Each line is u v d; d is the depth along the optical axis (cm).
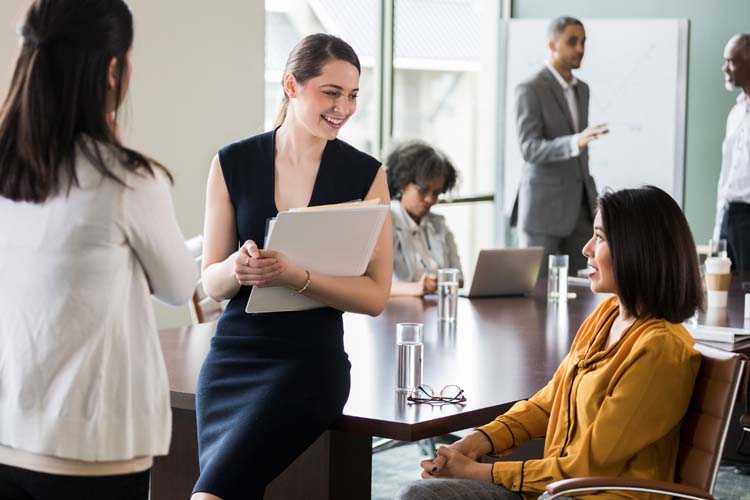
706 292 402
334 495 239
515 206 712
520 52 700
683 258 210
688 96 764
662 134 695
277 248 218
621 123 703
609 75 703
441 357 291
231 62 536
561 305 404
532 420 233
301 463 241
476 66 778
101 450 167
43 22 166
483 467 217
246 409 221
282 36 607
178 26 503
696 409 209
